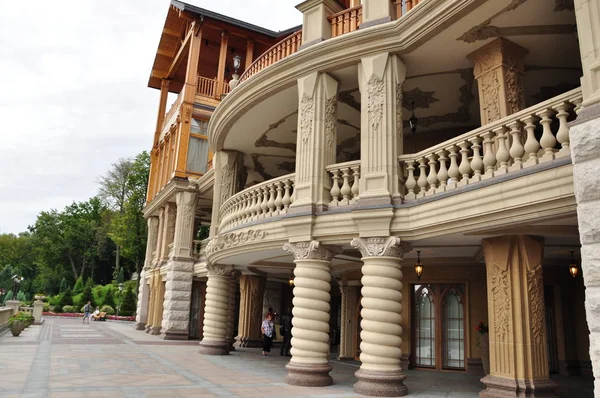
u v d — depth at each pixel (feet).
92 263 229.25
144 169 164.96
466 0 27.35
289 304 84.99
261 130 50.83
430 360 43.47
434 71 36.52
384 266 30.30
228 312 58.75
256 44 88.58
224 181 56.08
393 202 30.63
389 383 28.66
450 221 27.02
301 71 36.94
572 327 42.60
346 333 53.21
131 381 31.17
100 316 138.41
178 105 85.61
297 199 34.96
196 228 99.66
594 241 18.04
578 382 37.17
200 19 81.71
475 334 41.42
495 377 27.17
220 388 29.78
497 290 27.91
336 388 31.37
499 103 30.35
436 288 44.52
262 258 47.26
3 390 26.20
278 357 52.75
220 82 84.23
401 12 35.27
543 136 22.75
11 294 196.24
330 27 38.11
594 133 18.62
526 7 27.61
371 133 32.32
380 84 32.76
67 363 39.19
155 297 87.81
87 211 235.61
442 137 48.60
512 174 23.70
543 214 22.44
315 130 35.45
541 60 34.01
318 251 33.55
